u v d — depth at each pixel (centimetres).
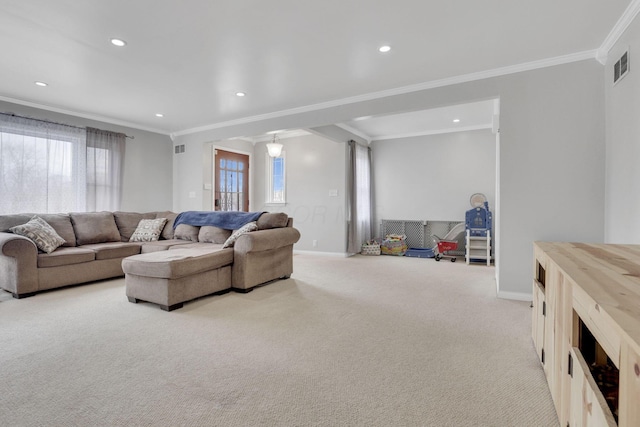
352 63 318
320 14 238
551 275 153
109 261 390
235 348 210
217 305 301
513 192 321
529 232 317
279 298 325
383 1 223
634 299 86
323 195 632
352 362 192
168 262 278
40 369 182
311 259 576
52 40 276
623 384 69
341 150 613
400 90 382
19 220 372
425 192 653
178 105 453
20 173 423
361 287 371
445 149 634
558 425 137
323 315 275
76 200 477
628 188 244
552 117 307
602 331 83
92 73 343
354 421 140
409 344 218
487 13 237
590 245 195
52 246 354
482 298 327
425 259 584
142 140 570
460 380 173
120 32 264
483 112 512
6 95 410
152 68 331
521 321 261
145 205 574
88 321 257
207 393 160
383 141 691
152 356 199
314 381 172
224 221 439
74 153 476
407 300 320
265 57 307
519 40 274
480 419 141
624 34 250
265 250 367
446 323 256
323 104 440
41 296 326
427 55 301
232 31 262
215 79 359
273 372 181
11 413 144
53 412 145
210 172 596
